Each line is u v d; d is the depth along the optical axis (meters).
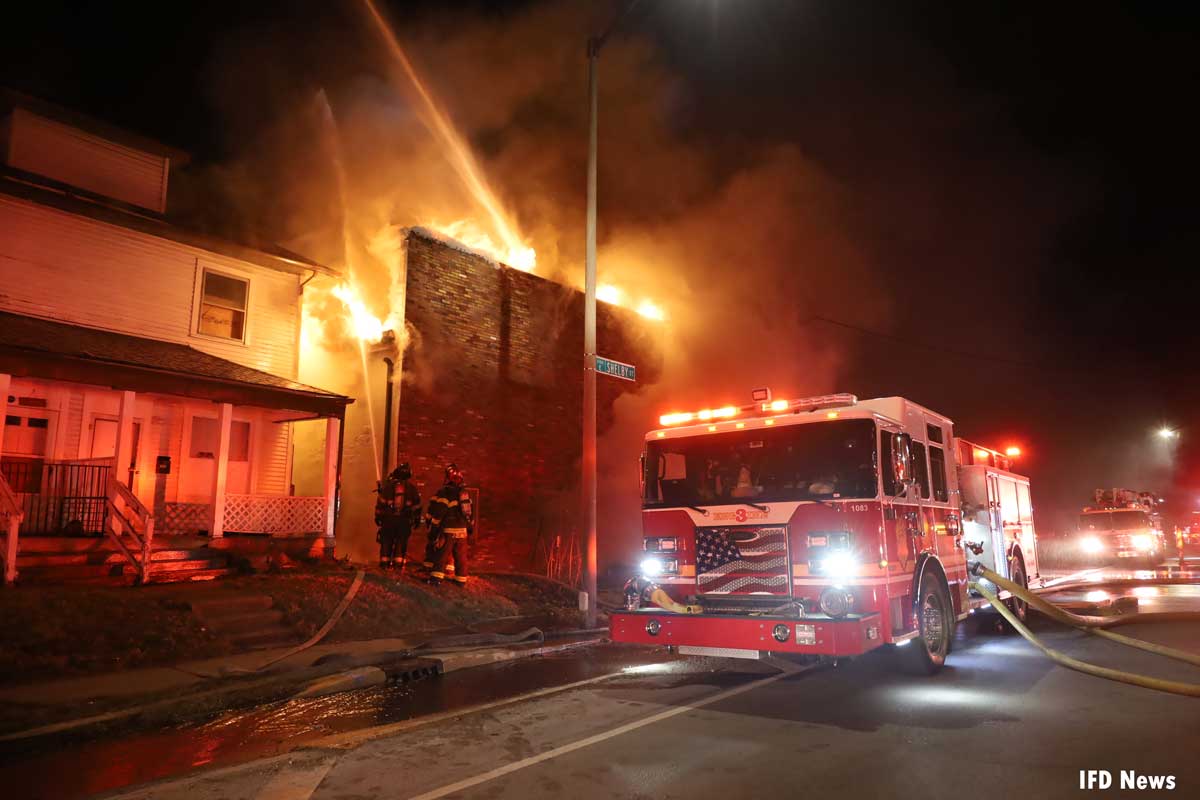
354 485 16.48
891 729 5.69
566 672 8.59
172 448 14.87
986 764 4.84
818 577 6.77
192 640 9.30
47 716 6.41
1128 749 5.09
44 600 9.42
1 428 10.98
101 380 12.03
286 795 4.65
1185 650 8.86
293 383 14.68
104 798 4.73
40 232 13.60
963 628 11.40
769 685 7.40
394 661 8.99
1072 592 17.06
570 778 4.77
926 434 8.55
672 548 7.55
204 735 6.28
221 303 15.75
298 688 7.80
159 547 12.39
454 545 13.63
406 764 5.18
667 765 4.97
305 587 11.72
